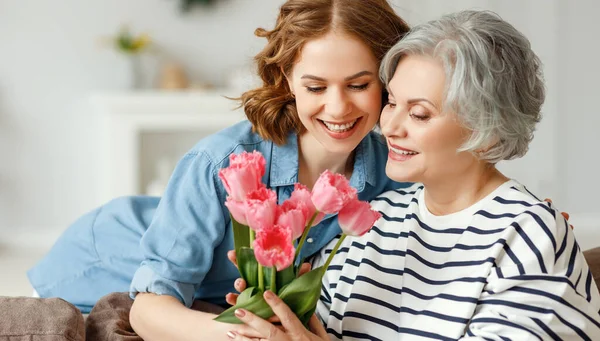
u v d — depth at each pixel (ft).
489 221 4.46
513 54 4.27
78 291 6.04
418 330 4.39
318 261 5.25
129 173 15.79
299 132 5.16
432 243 4.67
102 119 16.10
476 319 4.15
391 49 4.41
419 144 4.35
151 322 4.52
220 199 4.83
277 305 3.85
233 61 16.98
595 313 4.18
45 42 16.20
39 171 16.42
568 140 17.24
